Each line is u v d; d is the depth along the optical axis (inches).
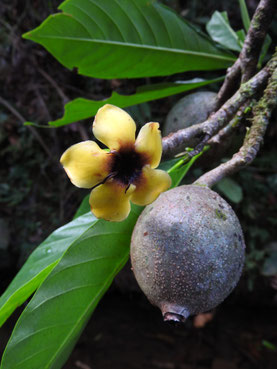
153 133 7.2
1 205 32.3
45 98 31.5
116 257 9.4
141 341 34.5
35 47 30.9
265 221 29.0
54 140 31.5
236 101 8.9
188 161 10.3
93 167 7.1
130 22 11.2
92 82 30.0
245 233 29.0
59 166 31.4
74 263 9.1
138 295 34.0
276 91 8.8
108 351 33.9
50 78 30.8
